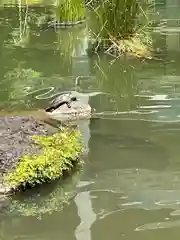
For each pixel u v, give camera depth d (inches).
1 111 241.1
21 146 185.5
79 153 191.8
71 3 490.9
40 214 150.0
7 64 342.0
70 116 237.6
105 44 379.2
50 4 606.9
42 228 142.4
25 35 439.2
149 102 260.8
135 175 175.6
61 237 136.9
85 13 508.4
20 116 225.6
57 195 161.6
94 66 339.0
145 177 173.8
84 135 215.6
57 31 464.8
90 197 159.8
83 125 228.2
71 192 163.2
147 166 183.5
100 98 270.1
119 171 179.3
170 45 386.9
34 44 405.4
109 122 231.9
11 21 503.2
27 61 350.3
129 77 311.4
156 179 171.9
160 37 412.8
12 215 149.9
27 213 150.8
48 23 492.1
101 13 379.6
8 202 157.9
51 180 170.7
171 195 159.3
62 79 307.1
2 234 139.4
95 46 385.7
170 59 349.7
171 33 426.3
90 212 149.7
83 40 420.2
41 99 267.7
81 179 173.2
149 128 222.5
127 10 373.7
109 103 260.8
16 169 169.3
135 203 154.6
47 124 220.2
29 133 201.2
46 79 307.7
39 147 185.6
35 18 520.1
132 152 196.7
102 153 195.9
